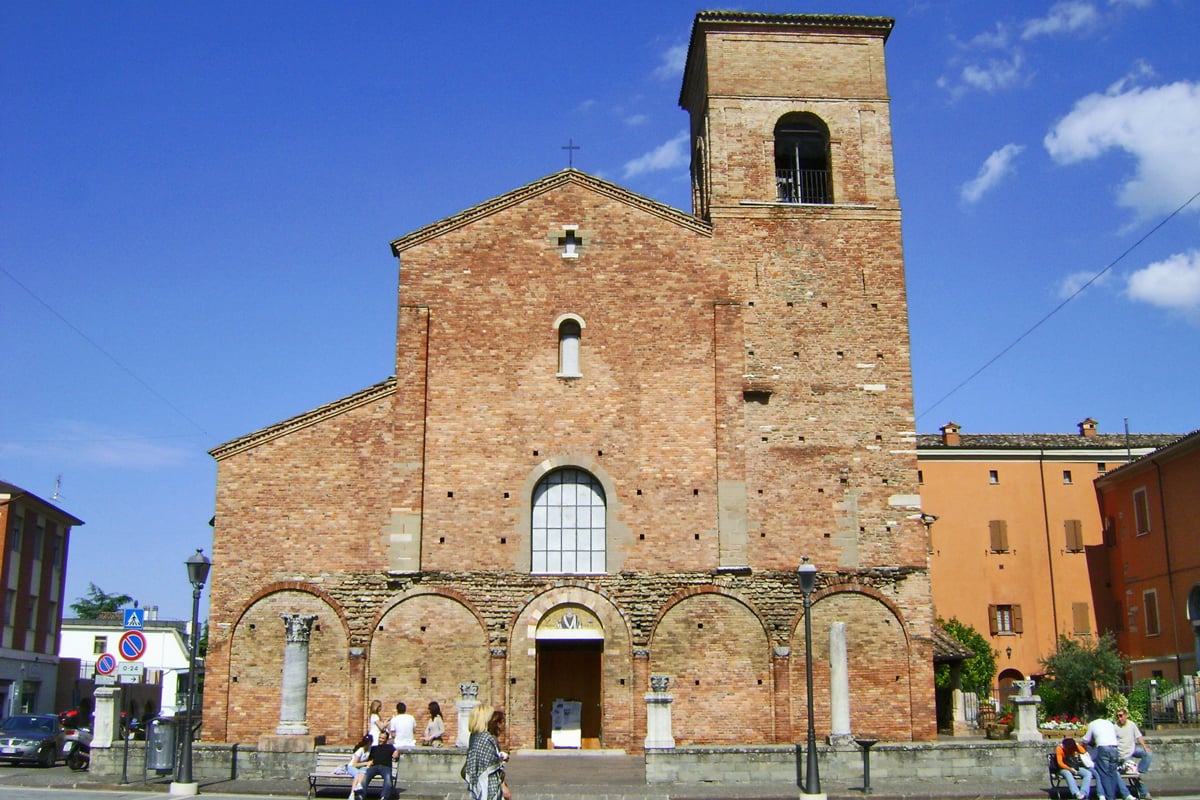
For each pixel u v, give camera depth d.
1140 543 59.41
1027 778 30.31
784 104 40.94
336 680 35.81
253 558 36.69
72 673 76.31
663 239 39.16
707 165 40.78
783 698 35.59
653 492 37.16
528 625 36.16
